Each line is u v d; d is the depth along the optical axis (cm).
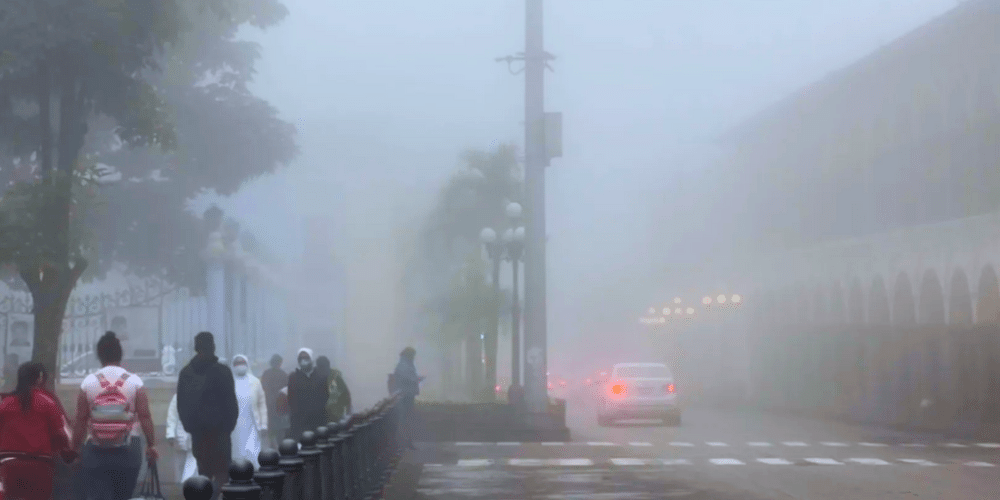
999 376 4069
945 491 1877
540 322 3188
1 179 3197
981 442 3150
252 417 1825
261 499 702
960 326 4319
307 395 1920
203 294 2981
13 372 2350
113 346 1313
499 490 1912
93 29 1881
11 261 1842
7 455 1276
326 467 1126
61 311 1911
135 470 1299
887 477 2122
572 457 2577
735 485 1975
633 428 3909
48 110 1962
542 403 3167
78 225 1969
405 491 1902
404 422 2739
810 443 3070
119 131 2036
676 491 1889
